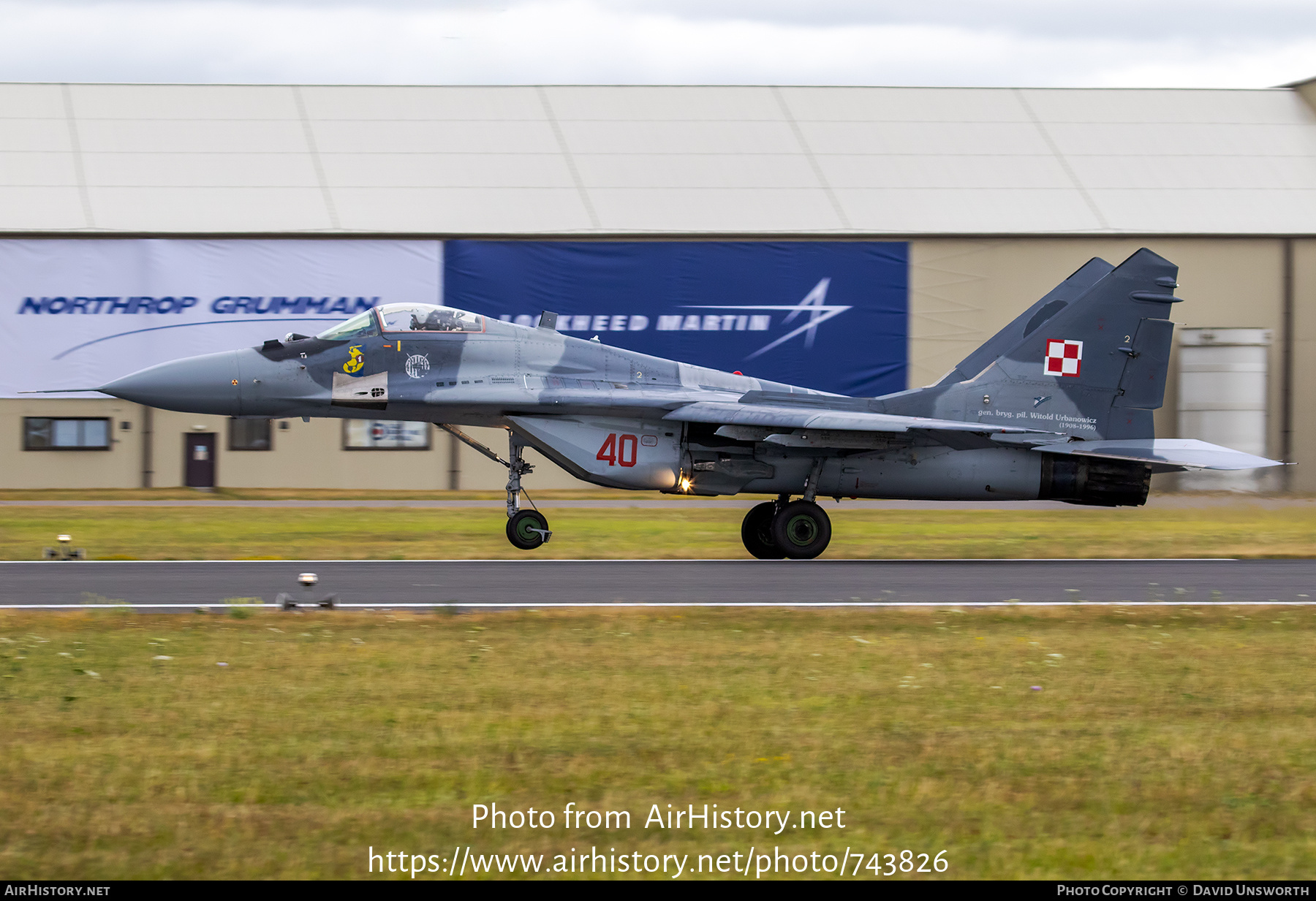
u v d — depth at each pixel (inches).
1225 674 1536.7
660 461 2834.6
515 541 2881.4
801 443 2758.4
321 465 5600.4
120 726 1240.2
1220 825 997.8
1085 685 1473.9
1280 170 6254.9
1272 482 5639.8
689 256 5595.5
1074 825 994.1
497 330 2896.2
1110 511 4758.9
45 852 914.7
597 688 1424.7
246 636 1707.7
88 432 5516.7
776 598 2140.7
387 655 1585.9
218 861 904.9
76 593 2133.4
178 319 5477.4
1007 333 3021.7
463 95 6441.9
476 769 1114.1
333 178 5812.0
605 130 6254.9
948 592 2255.2
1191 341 5689.0
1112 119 6569.9
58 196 5590.6
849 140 6304.1
